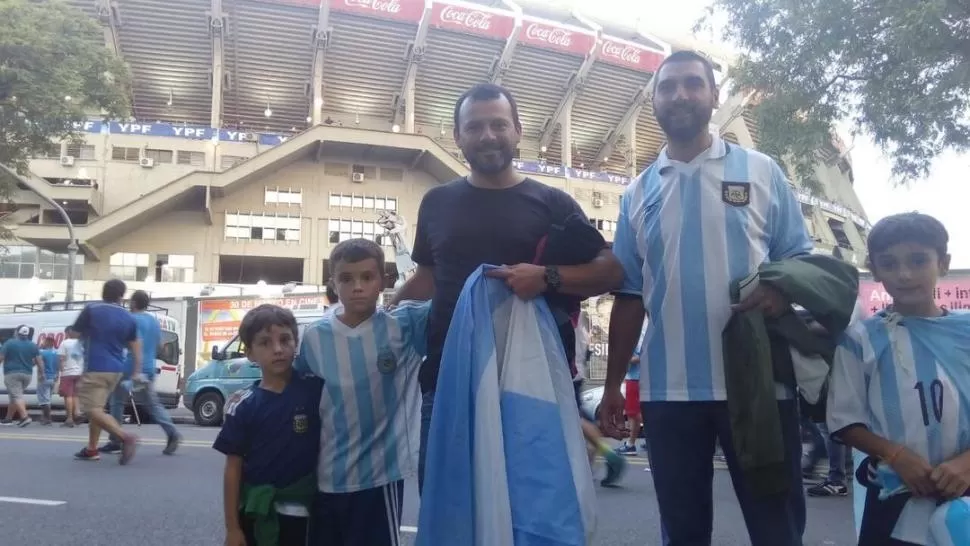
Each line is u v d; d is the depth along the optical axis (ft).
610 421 9.18
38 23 69.36
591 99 192.95
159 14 156.15
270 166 146.10
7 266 133.28
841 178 233.35
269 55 168.66
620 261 8.79
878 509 7.58
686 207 8.27
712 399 7.92
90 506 17.25
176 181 138.62
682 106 8.19
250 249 148.87
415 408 9.71
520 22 170.30
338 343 9.52
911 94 35.76
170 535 14.52
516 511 6.84
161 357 59.31
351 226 153.99
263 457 9.32
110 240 143.43
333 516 9.48
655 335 8.35
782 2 36.78
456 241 8.31
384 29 167.43
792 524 7.52
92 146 148.15
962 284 31.45
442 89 182.80
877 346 7.63
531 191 8.45
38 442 31.14
